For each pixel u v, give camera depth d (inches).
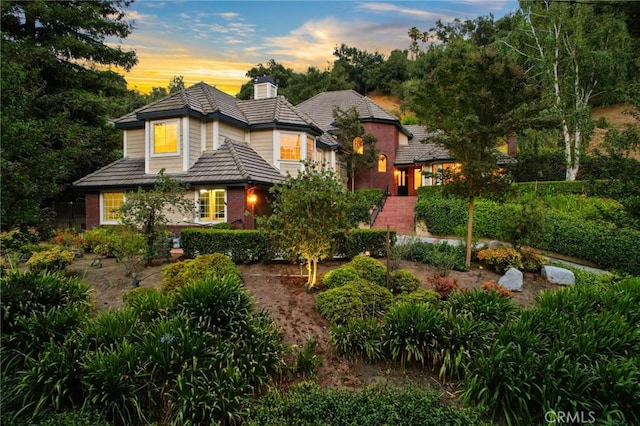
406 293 306.8
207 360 200.2
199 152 691.4
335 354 247.4
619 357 204.7
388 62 2444.6
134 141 757.3
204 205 650.8
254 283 347.6
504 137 433.4
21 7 727.7
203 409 175.9
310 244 325.1
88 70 887.1
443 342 232.2
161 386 189.0
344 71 2464.3
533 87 410.3
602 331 222.1
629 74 751.7
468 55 442.3
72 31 850.1
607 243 486.6
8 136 235.6
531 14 824.3
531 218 428.8
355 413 178.2
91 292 305.9
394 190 1145.4
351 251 429.1
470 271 418.3
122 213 418.3
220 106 727.1
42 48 735.7
